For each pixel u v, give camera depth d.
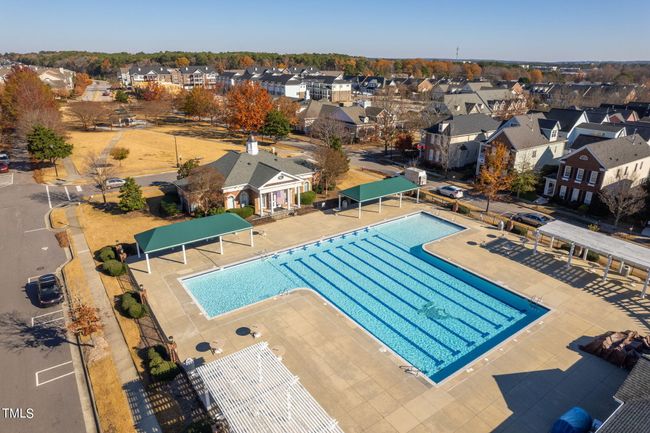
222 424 20.11
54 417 21.48
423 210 51.31
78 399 22.69
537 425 21.44
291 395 19.58
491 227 46.53
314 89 158.62
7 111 81.19
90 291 32.56
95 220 45.44
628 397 19.16
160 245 35.09
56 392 23.08
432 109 97.00
